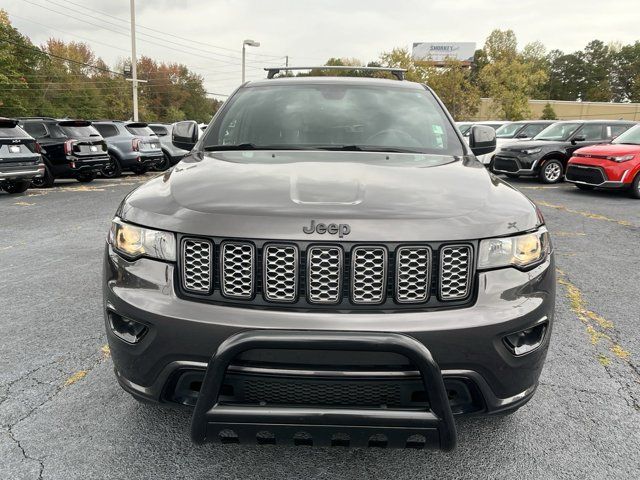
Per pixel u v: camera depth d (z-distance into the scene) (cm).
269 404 171
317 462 214
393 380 170
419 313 175
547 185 1236
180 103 10362
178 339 177
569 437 233
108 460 213
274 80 349
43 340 327
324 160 247
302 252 174
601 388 277
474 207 191
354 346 164
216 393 169
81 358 303
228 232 177
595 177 1029
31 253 543
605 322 371
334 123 300
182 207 190
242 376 172
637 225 736
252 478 204
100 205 883
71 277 459
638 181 998
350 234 173
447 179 218
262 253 175
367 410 166
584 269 508
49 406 252
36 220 734
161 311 180
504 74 5494
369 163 242
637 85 9956
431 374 165
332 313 173
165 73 10075
